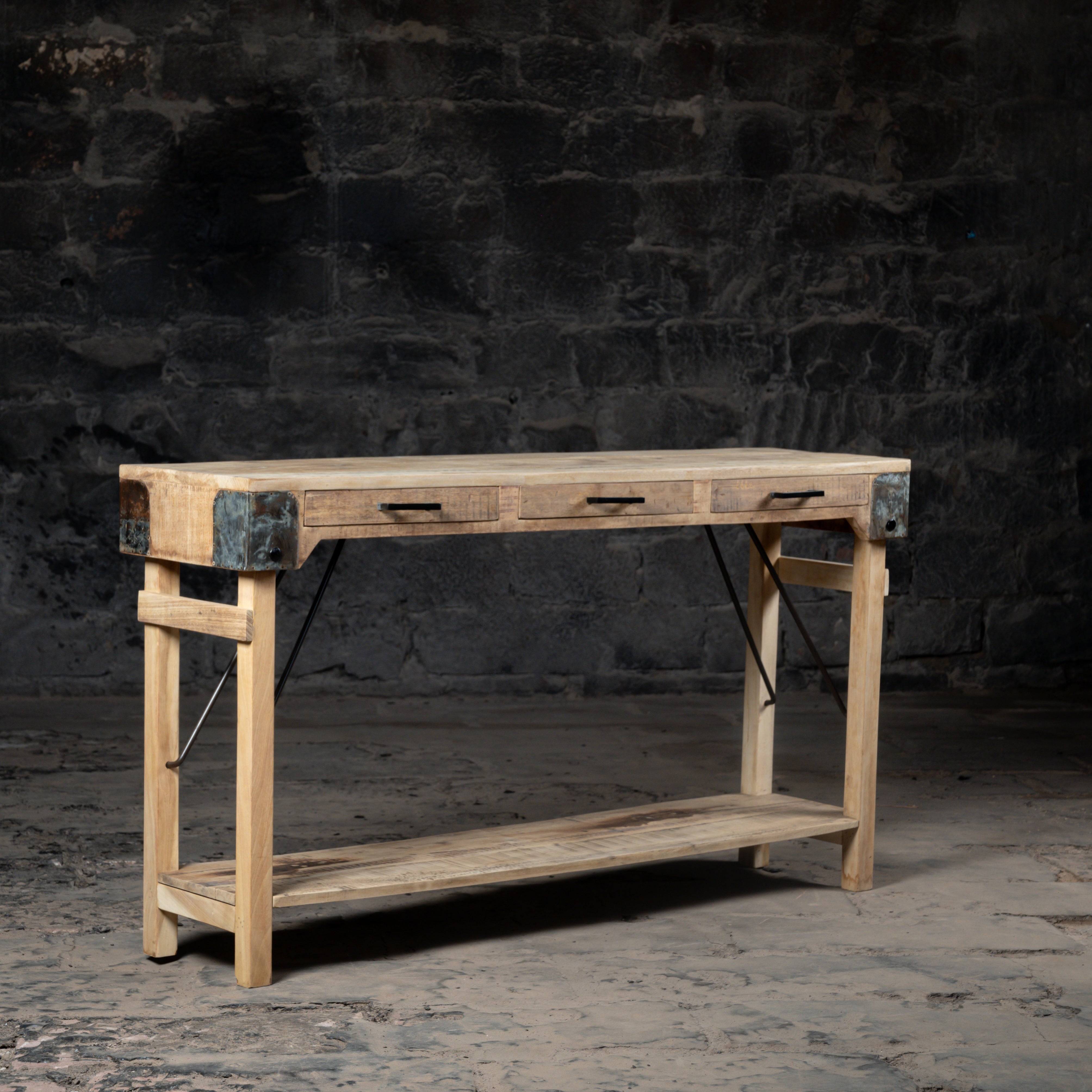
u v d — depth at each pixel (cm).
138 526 279
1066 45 576
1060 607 589
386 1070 231
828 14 557
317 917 310
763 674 350
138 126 516
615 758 459
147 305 521
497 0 534
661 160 549
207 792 405
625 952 289
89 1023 249
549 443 549
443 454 536
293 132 524
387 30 527
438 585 540
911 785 431
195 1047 239
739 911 316
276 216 525
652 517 295
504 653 546
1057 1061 238
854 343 568
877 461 326
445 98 532
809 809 336
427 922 308
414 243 534
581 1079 229
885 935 300
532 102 539
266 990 266
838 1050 241
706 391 559
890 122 565
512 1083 227
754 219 557
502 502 279
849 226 564
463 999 263
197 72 517
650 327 552
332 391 534
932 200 570
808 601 565
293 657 287
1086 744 490
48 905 312
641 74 545
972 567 581
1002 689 587
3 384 516
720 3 549
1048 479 586
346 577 534
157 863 279
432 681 543
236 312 525
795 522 317
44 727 481
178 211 520
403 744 472
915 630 578
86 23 511
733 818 328
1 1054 235
